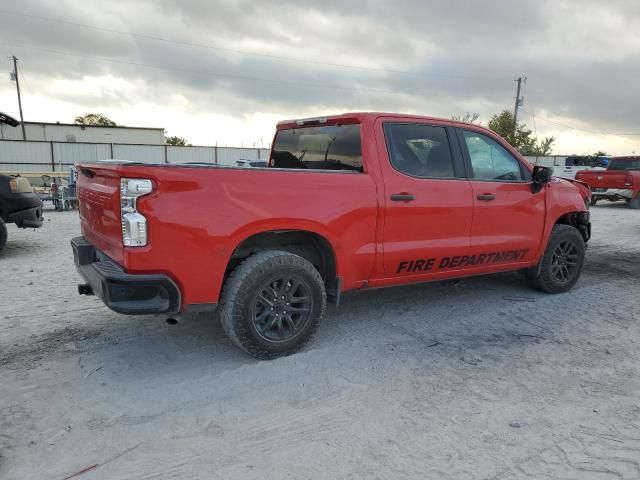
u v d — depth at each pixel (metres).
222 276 3.64
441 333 4.66
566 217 6.12
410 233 4.52
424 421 3.12
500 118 56.88
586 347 4.32
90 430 3.01
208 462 2.71
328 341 4.42
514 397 3.42
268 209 3.76
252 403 3.34
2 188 8.23
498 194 5.08
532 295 5.91
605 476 2.59
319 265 4.35
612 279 6.74
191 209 3.47
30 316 5.09
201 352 4.18
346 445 2.87
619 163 19.14
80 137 52.75
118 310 3.39
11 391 3.49
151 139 55.06
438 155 4.77
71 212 16.78
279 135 5.45
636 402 3.35
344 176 4.14
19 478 2.57
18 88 50.47
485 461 2.71
